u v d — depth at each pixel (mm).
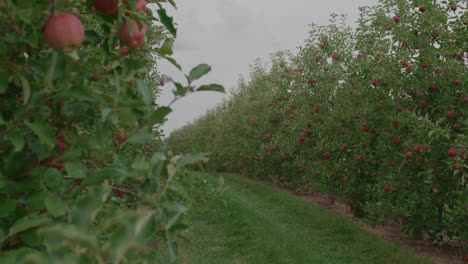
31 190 1128
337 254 6113
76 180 1209
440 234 6230
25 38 1049
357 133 7723
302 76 11016
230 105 21172
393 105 6719
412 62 6637
